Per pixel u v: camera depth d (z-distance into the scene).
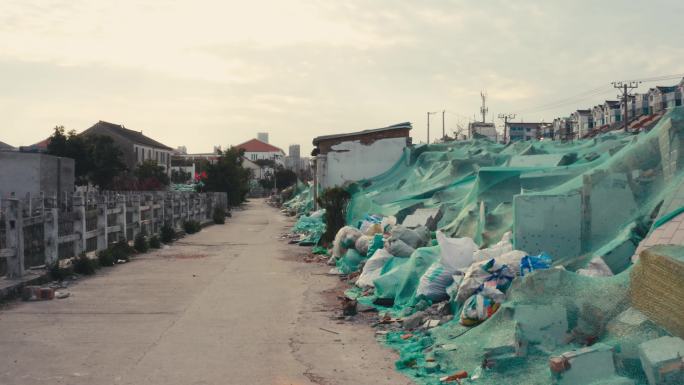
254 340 7.54
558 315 6.05
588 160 14.24
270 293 10.99
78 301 10.06
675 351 4.86
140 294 10.77
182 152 166.12
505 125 71.75
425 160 22.91
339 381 5.96
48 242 12.16
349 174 28.62
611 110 77.56
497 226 11.05
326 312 9.33
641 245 7.67
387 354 6.95
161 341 7.43
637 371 5.09
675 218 7.49
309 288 11.62
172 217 24.77
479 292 7.54
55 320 8.59
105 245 15.63
